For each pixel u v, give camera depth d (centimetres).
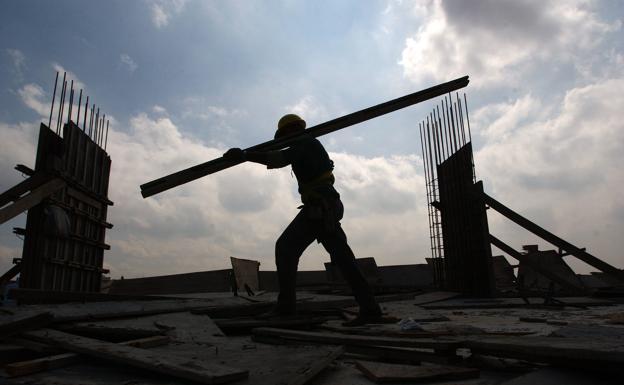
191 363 191
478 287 987
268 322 360
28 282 647
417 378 204
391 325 385
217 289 1218
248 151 389
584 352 172
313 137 411
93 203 841
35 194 646
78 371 212
